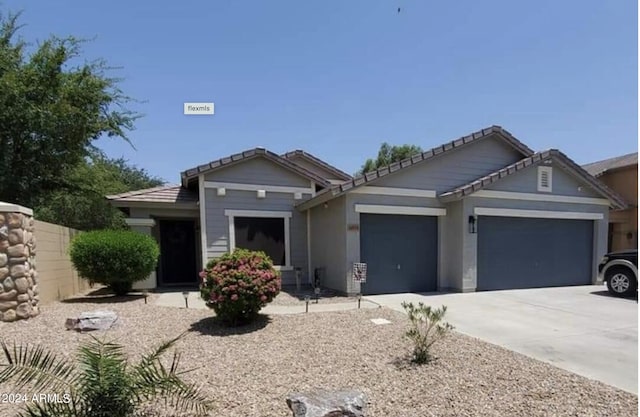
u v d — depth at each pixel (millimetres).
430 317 5484
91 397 2879
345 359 5195
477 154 12445
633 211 17578
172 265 13961
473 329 7094
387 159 29531
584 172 12953
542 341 6301
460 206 11586
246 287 6879
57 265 9438
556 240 13023
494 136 12570
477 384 4371
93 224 20984
